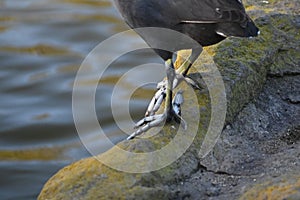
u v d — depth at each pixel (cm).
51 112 1841
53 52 2162
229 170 877
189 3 889
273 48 1076
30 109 1859
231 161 894
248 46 1064
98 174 826
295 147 927
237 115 984
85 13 2386
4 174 1549
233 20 875
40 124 1775
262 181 829
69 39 2231
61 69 2064
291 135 963
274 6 1194
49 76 2020
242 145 930
